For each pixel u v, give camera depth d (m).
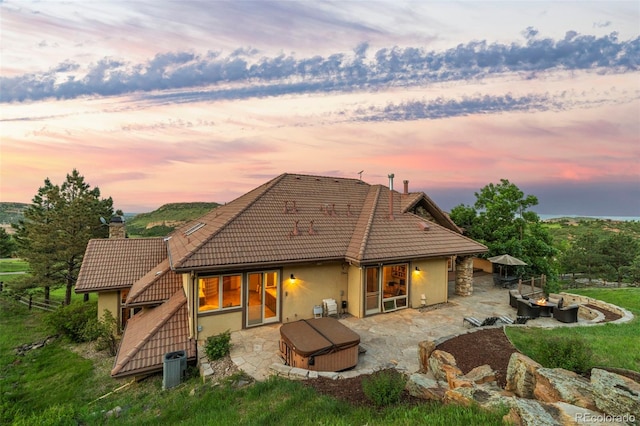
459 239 15.44
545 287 17.23
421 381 6.08
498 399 4.55
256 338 10.39
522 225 20.66
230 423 5.45
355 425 4.86
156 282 13.14
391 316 12.68
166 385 8.41
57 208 23.22
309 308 12.47
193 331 10.23
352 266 13.00
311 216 14.66
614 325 10.98
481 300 15.22
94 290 13.82
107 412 7.69
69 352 14.21
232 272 10.98
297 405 5.88
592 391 4.05
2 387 10.97
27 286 21.64
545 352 6.87
